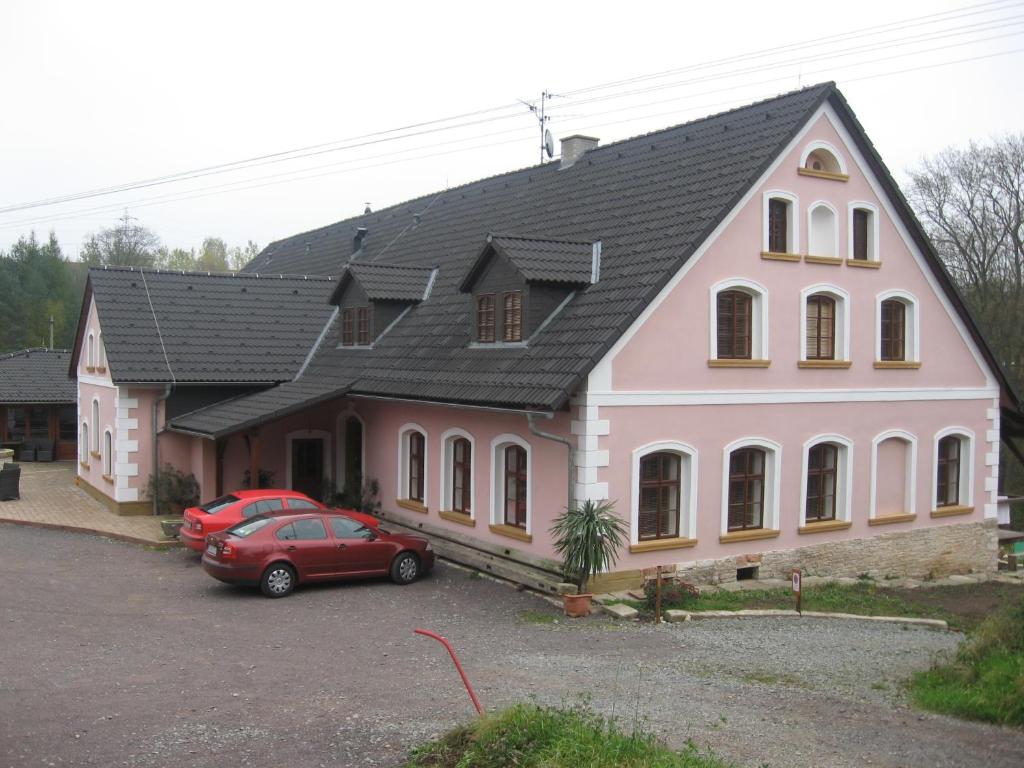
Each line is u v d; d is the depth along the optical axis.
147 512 24.12
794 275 19.33
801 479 19.64
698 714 10.43
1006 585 21.89
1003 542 26.27
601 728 8.93
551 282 18.16
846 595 18.86
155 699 10.64
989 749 9.39
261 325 26.81
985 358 23.08
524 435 18.06
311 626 14.52
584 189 23.28
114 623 14.33
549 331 17.97
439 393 18.89
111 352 23.83
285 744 9.28
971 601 19.64
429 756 8.86
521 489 18.53
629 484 17.08
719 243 18.08
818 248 20.09
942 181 37.97
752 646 14.19
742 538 18.69
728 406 18.36
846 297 20.20
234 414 22.86
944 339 22.28
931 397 21.98
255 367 25.31
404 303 24.17
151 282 26.69
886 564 21.23
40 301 64.75
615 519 16.31
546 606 16.42
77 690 10.89
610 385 16.70
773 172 18.86
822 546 20.11
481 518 19.36
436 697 10.87
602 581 16.77
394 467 22.55
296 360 26.09
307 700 10.70
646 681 11.85
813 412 19.77
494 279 19.33
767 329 18.89
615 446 16.83
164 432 24.34
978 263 37.62
